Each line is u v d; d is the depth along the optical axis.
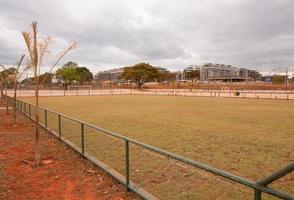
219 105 29.02
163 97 46.09
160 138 11.01
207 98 42.81
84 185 5.56
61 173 6.31
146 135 11.70
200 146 9.53
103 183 5.65
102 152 8.51
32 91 55.72
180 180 6.02
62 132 11.93
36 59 6.93
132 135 11.70
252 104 30.47
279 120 16.89
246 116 19.00
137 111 22.50
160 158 7.76
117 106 27.56
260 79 126.19
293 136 11.45
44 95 51.19
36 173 6.32
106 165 6.52
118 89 77.00
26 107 17.59
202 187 5.61
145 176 6.29
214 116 19.00
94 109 24.28
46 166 6.85
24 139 10.16
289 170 2.44
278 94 51.06
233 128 13.64
